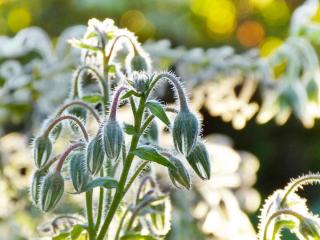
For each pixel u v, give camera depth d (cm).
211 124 988
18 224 511
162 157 295
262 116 573
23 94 593
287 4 1080
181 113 299
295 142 1052
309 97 545
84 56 349
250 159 586
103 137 290
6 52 623
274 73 597
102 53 336
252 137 1032
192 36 1048
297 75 552
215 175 504
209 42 1064
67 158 338
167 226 347
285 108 546
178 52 586
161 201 343
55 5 1034
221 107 600
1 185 527
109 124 291
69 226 353
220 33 1083
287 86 545
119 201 302
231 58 612
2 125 625
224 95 598
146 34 1037
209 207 504
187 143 297
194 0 1075
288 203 307
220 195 504
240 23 1087
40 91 591
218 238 500
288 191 307
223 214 502
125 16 1030
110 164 326
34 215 511
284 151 1051
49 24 1034
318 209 907
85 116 346
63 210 485
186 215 496
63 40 611
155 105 293
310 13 591
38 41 625
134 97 320
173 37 1044
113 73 339
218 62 585
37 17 1036
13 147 544
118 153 290
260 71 588
